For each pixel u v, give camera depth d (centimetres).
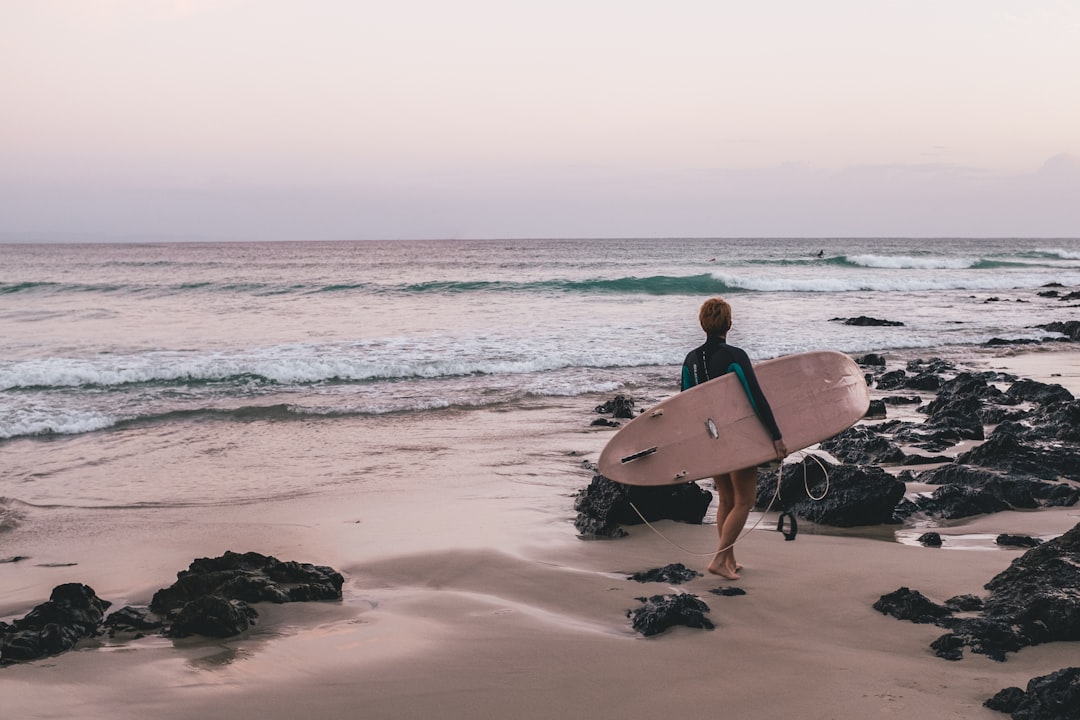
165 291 3731
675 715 363
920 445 1002
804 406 578
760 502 774
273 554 637
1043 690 347
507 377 1603
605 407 1268
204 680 411
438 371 1623
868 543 639
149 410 1267
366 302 3209
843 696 374
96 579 587
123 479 884
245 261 7812
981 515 720
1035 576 480
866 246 14900
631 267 6075
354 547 648
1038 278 5012
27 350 1881
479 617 496
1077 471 837
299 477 888
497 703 379
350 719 367
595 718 363
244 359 1727
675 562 601
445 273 5419
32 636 452
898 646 436
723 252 10162
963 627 441
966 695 372
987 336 2356
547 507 764
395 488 838
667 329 2306
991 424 1153
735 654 429
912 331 2427
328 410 1260
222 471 918
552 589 548
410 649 446
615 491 684
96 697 393
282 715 372
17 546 663
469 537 668
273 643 459
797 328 2450
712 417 548
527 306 3047
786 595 519
